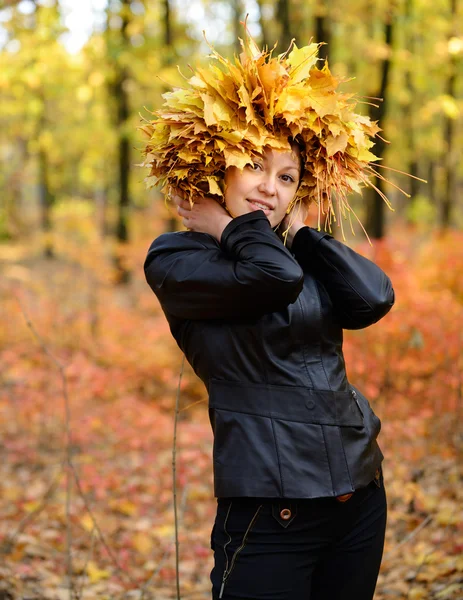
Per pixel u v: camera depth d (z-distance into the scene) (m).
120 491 5.13
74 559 3.91
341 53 11.64
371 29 11.12
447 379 4.98
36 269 14.24
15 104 11.41
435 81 12.02
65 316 8.82
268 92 1.70
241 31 12.48
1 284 10.59
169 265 1.73
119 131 11.78
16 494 4.90
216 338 1.71
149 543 4.10
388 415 5.32
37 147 16.56
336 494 1.63
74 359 7.94
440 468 4.56
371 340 5.57
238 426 1.66
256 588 1.63
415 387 5.35
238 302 1.64
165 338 8.36
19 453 5.80
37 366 7.92
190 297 1.69
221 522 1.72
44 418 6.38
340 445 1.67
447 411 4.84
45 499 4.34
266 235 1.66
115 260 10.80
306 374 1.70
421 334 5.40
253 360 1.68
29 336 8.57
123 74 11.53
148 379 7.97
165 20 11.30
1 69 9.62
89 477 5.30
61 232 11.73
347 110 1.78
